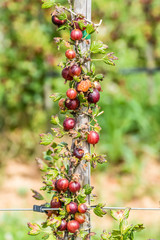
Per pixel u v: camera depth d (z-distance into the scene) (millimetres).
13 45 3070
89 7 996
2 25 3076
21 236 1837
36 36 2953
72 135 970
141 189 2619
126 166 2926
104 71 2871
